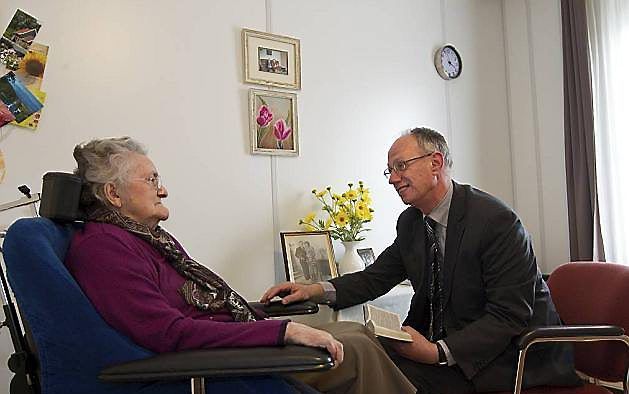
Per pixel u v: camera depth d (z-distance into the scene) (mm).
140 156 1572
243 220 2688
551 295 2043
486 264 1809
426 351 1681
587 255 3342
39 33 2180
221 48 2664
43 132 2168
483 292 1851
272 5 2863
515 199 3930
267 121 2791
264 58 2797
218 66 2648
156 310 1283
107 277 1307
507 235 1801
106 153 1524
